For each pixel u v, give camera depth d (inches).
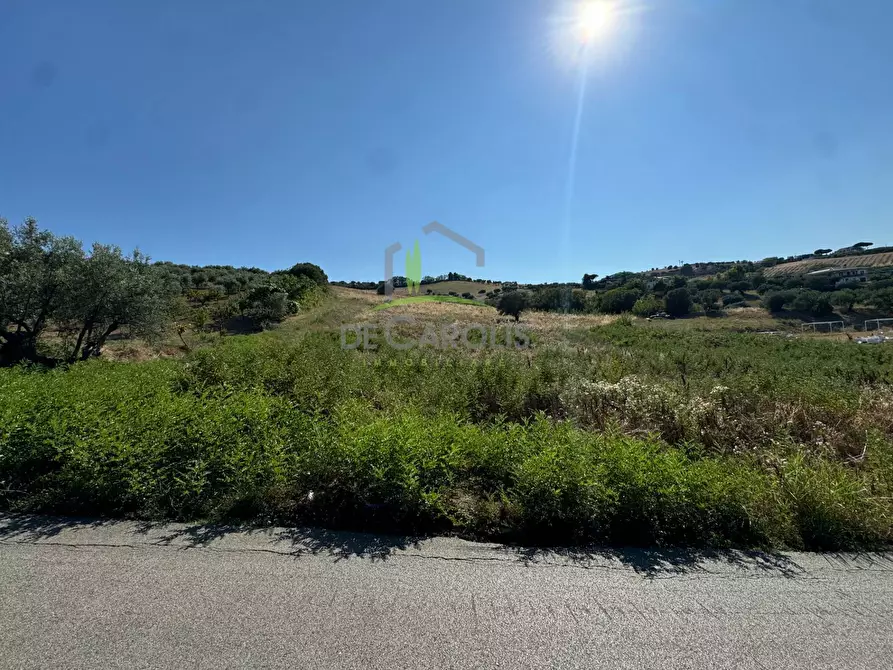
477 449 149.7
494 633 80.0
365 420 175.0
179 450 140.3
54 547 106.7
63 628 79.1
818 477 139.9
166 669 70.0
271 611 84.3
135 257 543.8
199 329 909.2
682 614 87.8
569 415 230.5
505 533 118.5
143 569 97.9
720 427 210.2
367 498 124.4
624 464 127.5
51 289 452.4
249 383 257.3
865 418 216.8
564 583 96.9
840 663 76.4
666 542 117.8
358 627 80.4
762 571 105.4
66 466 134.6
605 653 76.2
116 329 528.7
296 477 132.1
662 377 321.4
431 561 104.0
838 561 111.7
